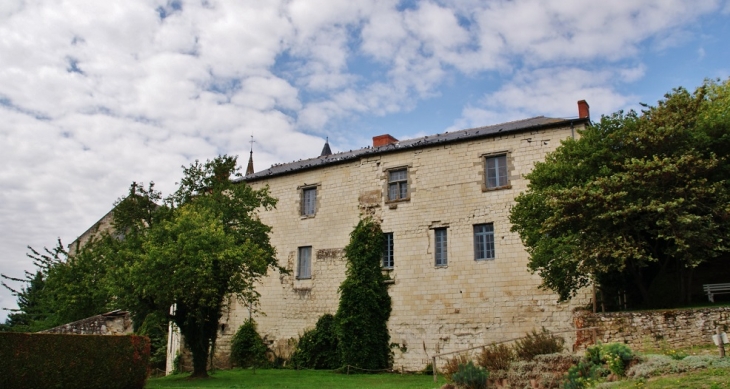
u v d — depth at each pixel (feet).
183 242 66.64
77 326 92.99
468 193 81.41
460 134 92.58
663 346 50.14
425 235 83.25
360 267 85.30
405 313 82.23
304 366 88.07
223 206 80.28
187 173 83.41
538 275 74.28
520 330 73.67
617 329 53.16
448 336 78.28
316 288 91.71
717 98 72.69
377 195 88.79
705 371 36.83
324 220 93.61
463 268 79.41
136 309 71.41
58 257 118.42
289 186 99.30
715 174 55.21
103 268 87.71
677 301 63.98
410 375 76.28
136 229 81.87
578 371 43.45
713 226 51.49
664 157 53.67
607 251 52.65
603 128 61.16
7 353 44.73
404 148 87.40
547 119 86.53
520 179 78.02
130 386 54.08
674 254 52.19
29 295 136.56
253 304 97.35
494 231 78.23
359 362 80.64
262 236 83.92
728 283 60.29
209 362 97.66
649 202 52.95
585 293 70.64
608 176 57.00
